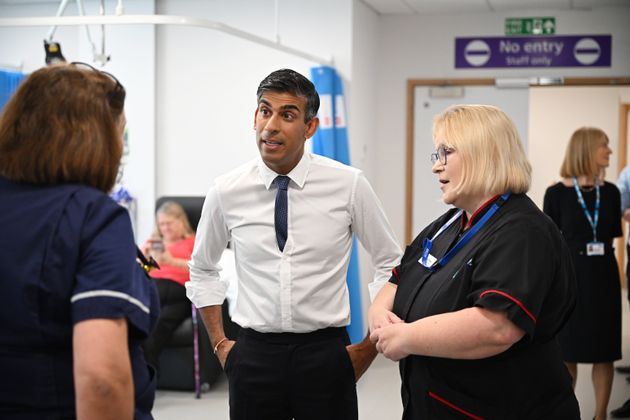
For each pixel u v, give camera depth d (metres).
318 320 2.19
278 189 2.23
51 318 1.28
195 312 4.59
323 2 5.52
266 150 2.14
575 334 3.98
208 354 4.70
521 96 6.40
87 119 1.34
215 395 4.66
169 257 4.70
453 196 1.72
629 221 4.73
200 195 5.80
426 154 6.58
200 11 5.71
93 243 1.28
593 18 6.26
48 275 1.27
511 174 1.67
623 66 6.25
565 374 1.71
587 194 4.04
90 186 1.36
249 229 2.26
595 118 9.55
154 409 4.36
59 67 1.38
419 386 1.72
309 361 2.20
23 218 1.30
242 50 5.66
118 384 1.22
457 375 1.66
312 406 2.22
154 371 1.47
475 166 1.68
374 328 1.80
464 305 1.63
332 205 2.26
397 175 6.63
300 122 2.14
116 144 1.40
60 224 1.29
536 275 1.54
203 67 5.73
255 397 2.23
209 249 2.42
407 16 6.52
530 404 1.64
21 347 1.27
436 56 6.50
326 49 5.53
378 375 5.16
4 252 1.28
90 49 5.80
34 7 6.13
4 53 6.19
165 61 5.79
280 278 2.20
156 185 5.85
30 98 1.34
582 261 3.98
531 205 1.69
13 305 1.27
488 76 6.46
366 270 5.82
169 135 5.82
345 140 5.37
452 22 6.46
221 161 5.75
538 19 6.34
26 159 1.32
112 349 1.22
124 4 5.73
